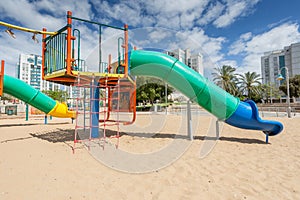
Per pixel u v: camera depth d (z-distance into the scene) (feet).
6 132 27.91
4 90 25.18
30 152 16.33
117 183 10.21
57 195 8.80
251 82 127.34
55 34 19.16
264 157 14.88
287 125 32.45
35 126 35.14
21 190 9.24
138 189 9.52
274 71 220.02
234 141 20.80
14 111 71.20
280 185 9.91
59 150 17.03
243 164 13.25
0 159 14.25
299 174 11.36
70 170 12.04
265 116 52.19
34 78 263.90
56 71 19.15
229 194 8.98
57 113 31.94
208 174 11.48
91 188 9.58
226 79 95.09
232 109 19.81
